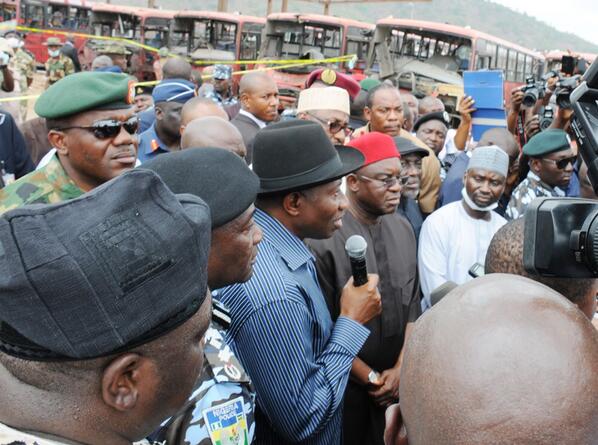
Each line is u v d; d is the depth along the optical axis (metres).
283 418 1.87
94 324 0.83
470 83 5.43
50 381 0.87
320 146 2.13
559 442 0.74
